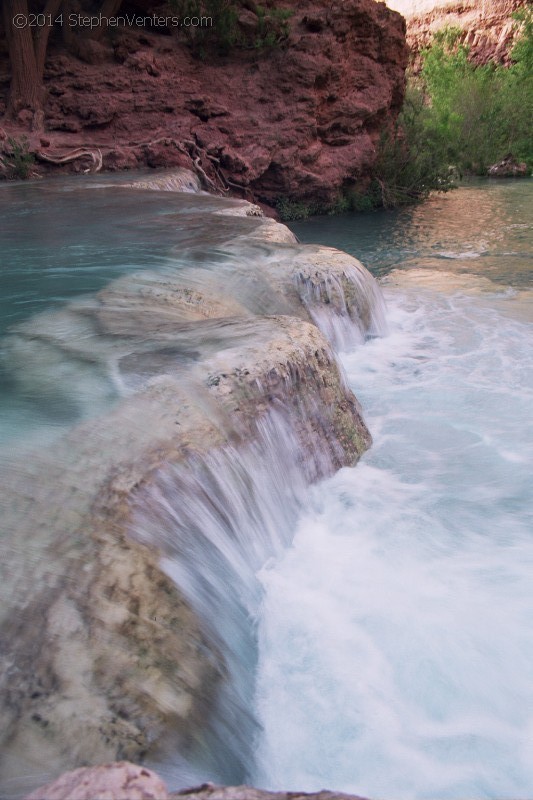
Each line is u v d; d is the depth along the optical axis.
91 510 3.22
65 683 2.48
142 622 2.86
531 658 3.45
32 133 16.75
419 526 4.54
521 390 6.68
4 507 3.12
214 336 5.10
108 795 1.48
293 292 7.50
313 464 4.90
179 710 2.65
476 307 9.37
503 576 4.04
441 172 21.64
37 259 7.89
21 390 4.28
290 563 4.14
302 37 18.34
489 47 38.28
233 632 3.37
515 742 3.02
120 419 3.90
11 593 2.71
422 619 3.70
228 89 18.58
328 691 3.24
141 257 7.93
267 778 2.85
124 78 17.48
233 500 3.93
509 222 16.39
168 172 16.36
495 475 5.17
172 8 18.09
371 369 7.30
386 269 11.95
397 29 20.31
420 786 2.82
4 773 2.17
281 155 18.22
